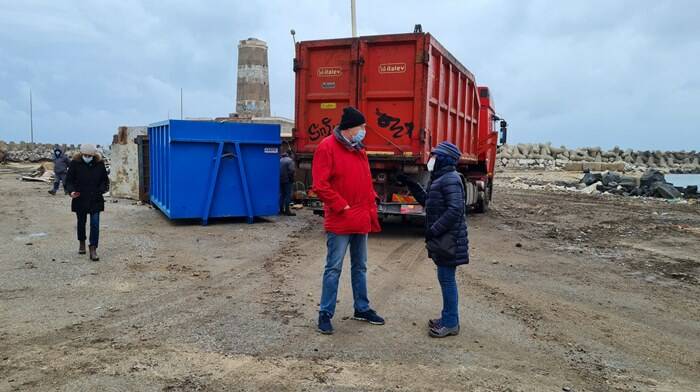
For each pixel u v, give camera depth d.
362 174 5.47
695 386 4.45
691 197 23.64
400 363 4.70
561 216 15.95
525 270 8.46
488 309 6.34
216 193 12.28
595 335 5.59
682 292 7.36
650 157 63.34
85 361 4.58
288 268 8.11
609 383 4.46
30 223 11.81
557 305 6.60
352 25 14.88
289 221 13.13
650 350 5.23
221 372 4.43
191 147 11.89
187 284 7.09
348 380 4.34
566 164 48.25
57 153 18.16
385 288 7.17
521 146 55.31
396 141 10.53
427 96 10.30
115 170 17.45
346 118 5.38
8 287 6.75
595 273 8.38
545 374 4.58
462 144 13.86
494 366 4.71
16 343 4.95
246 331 5.38
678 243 11.23
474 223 14.06
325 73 10.99
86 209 8.32
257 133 12.53
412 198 10.79
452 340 5.30
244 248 9.62
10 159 41.03
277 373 4.43
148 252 9.04
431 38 10.25
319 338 5.24
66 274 7.43
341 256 5.38
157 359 4.65
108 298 6.39
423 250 9.94
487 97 16.06
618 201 21.44
